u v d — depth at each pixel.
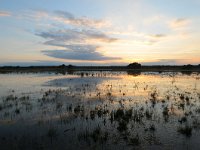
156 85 35.06
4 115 15.16
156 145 10.20
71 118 14.48
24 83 38.38
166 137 11.18
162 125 13.14
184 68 124.06
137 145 10.20
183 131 11.79
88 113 15.82
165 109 17.14
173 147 9.96
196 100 21.41
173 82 40.31
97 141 10.59
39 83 38.22
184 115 15.45
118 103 19.78
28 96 23.47
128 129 12.41
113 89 29.53
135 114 15.37
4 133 11.54
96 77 54.28
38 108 17.44
